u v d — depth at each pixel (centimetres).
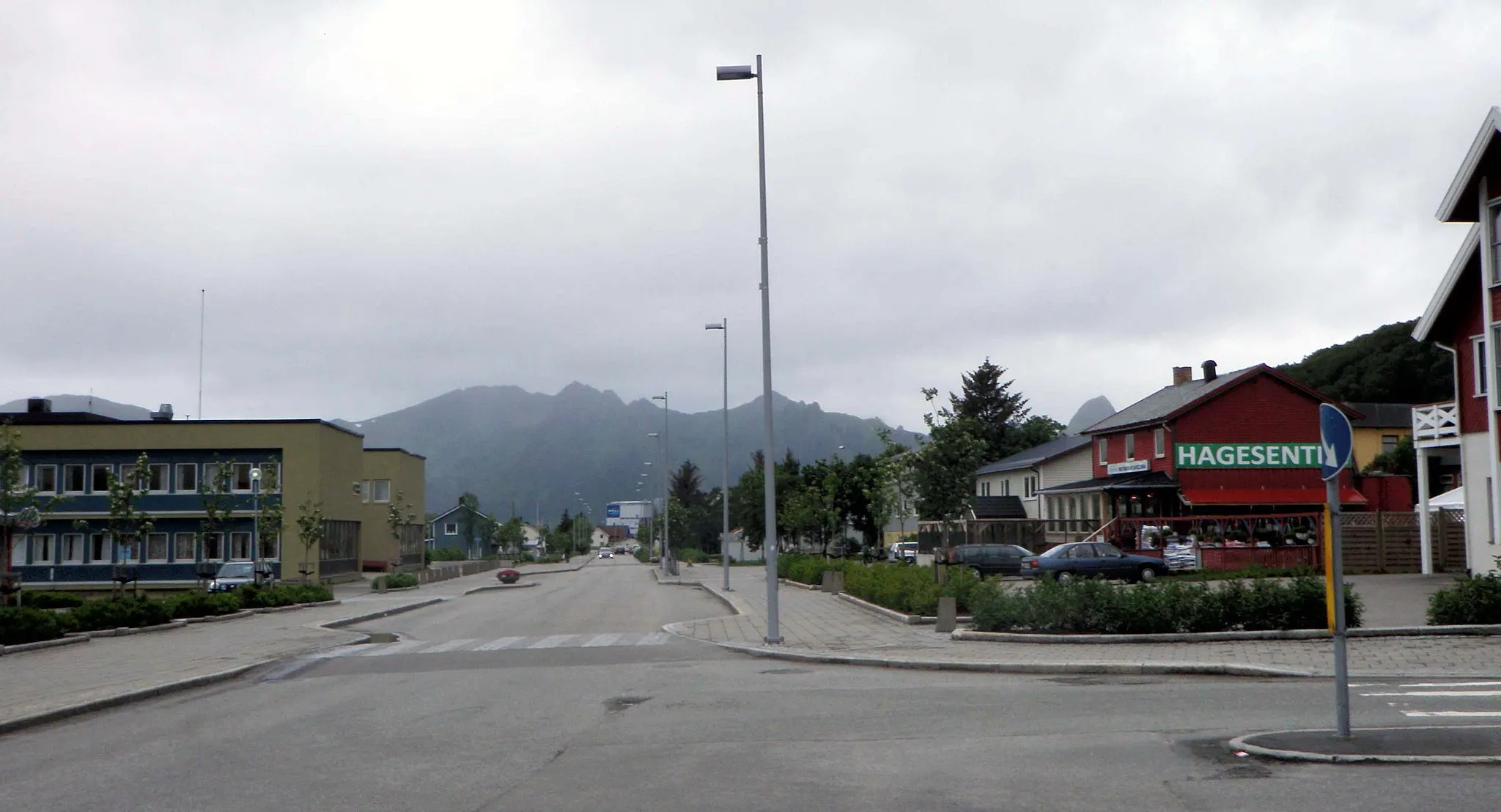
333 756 1037
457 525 16062
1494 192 2752
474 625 2897
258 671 1908
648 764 958
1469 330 3022
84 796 895
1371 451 6044
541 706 1352
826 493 7162
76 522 4156
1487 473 2961
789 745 1040
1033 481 6662
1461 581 1912
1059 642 1894
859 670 1694
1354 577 3403
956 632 2031
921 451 3722
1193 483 4712
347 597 4616
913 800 802
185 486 5731
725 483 4575
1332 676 1437
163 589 5622
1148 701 1266
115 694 1529
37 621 2303
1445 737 968
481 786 885
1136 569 3816
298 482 5766
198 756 1064
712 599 3956
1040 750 984
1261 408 4781
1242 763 907
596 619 3005
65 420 6431
